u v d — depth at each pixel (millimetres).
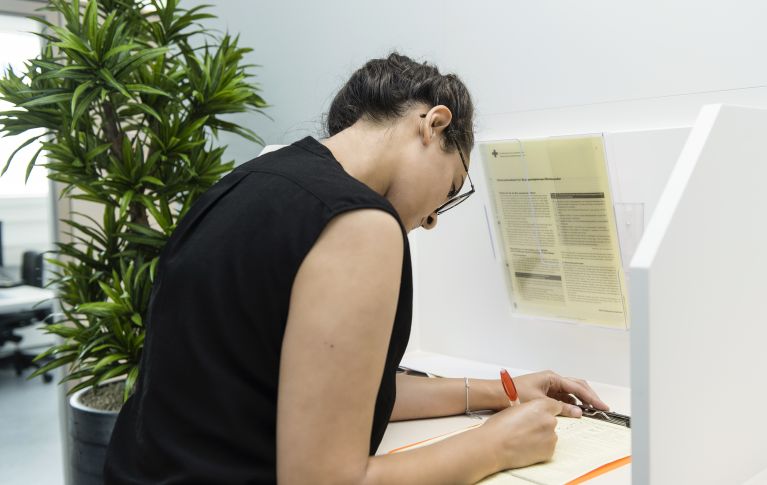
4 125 1805
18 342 4102
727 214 815
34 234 4457
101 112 1887
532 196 1397
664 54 1262
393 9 1760
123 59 1689
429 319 1738
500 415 948
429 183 918
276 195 776
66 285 2020
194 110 1935
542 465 927
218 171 1935
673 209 728
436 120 907
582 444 1012
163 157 1855
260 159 884
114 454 892
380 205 742
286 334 721
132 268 1801
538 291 1472
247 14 2260
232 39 2332
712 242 790
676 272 728
